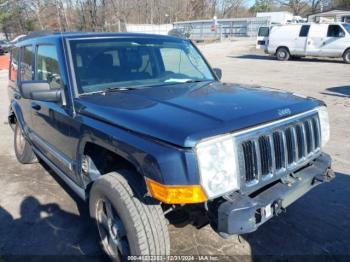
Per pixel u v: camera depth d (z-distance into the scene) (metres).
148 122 2.46
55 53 3.51
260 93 3.20
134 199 2.50
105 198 2.74
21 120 4.84
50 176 4.84
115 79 3.43
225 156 2.30
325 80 13.13
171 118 2.47
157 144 2.30
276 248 3.20
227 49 30.72
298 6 64.94
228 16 75.38
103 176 2.73
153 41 3.96
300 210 3.81
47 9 37.22
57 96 3.23
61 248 3.28
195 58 4.23
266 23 45.00
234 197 2.37
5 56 28.58
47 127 3.83
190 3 68.56
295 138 2.79
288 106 2.84
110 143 2.60
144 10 58.44
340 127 6.85
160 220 2.51
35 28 46.25
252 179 2.47
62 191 4.38
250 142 2.45
